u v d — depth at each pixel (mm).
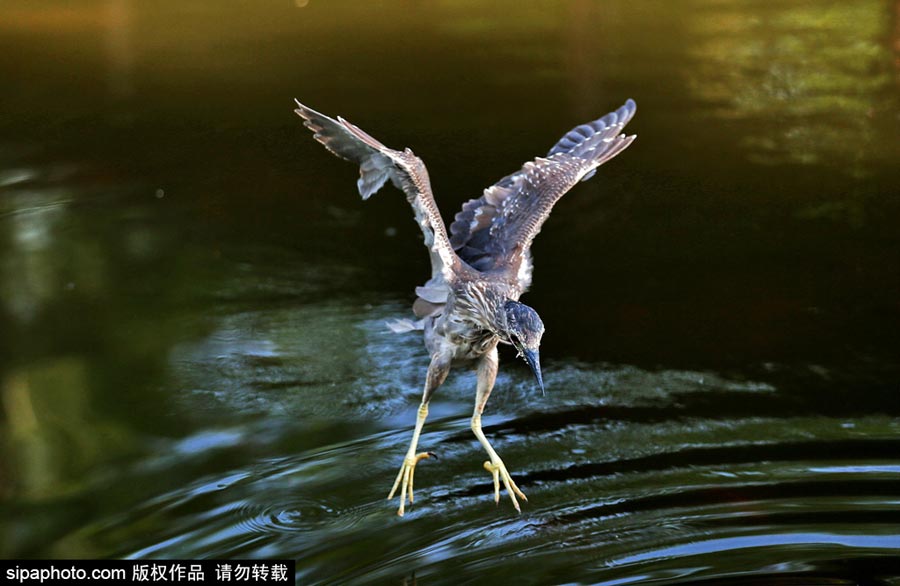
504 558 9055
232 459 10367
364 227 14812
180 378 11617
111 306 12961
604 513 9617
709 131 17156
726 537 9273
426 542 9258
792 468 10094
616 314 12664
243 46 22031
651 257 13828
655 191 15492
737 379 11430
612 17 23547
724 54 20688
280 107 18453
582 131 10508
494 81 19297
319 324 12617
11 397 11188
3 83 19875
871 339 12008
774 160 16156
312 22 23969
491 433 10789
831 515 9508
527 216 9281
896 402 10945
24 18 24672
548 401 11258
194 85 19641
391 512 9633
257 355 12047
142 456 10398
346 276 13594
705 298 12906
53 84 19844
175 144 17141
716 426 10734
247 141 17219
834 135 16844
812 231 14258
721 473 10070
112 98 19031
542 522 9492
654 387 11375
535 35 22203
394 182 8383
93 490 9906
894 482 9867
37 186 15734
